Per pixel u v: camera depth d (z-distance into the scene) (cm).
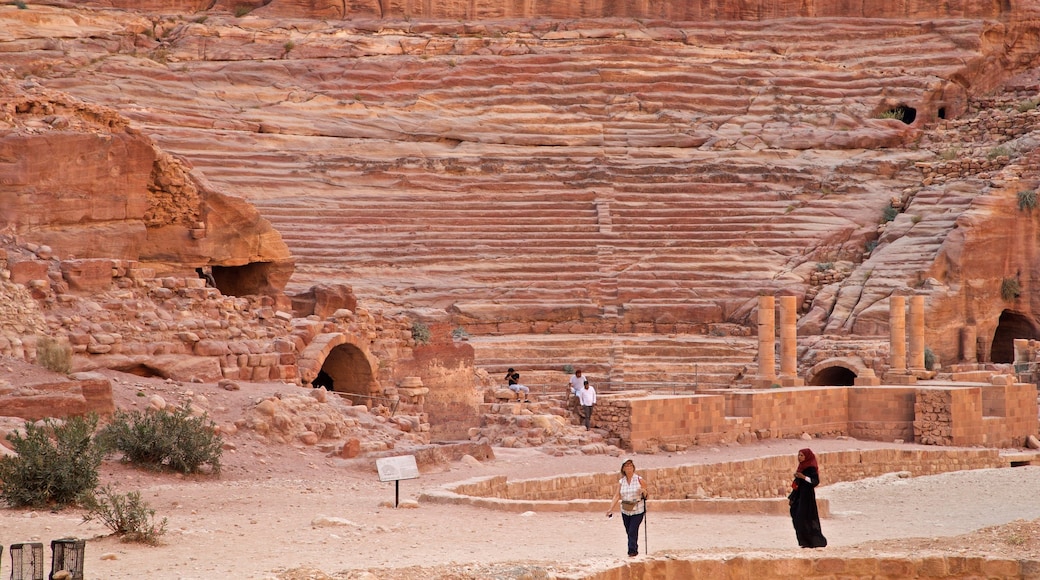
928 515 3616
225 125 8575
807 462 2677
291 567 2080
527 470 3981
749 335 7219
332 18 10000
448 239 7781
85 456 2692
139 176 4394
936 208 7825
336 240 7644
